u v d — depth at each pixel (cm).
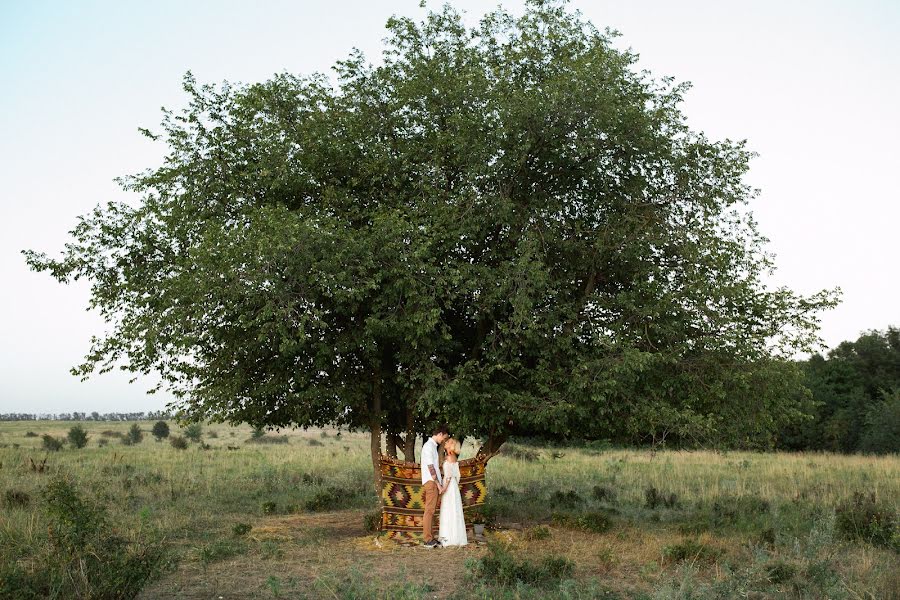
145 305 1314
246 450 4003
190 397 1373
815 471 2695
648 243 1328
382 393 1477
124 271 1405
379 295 1235
